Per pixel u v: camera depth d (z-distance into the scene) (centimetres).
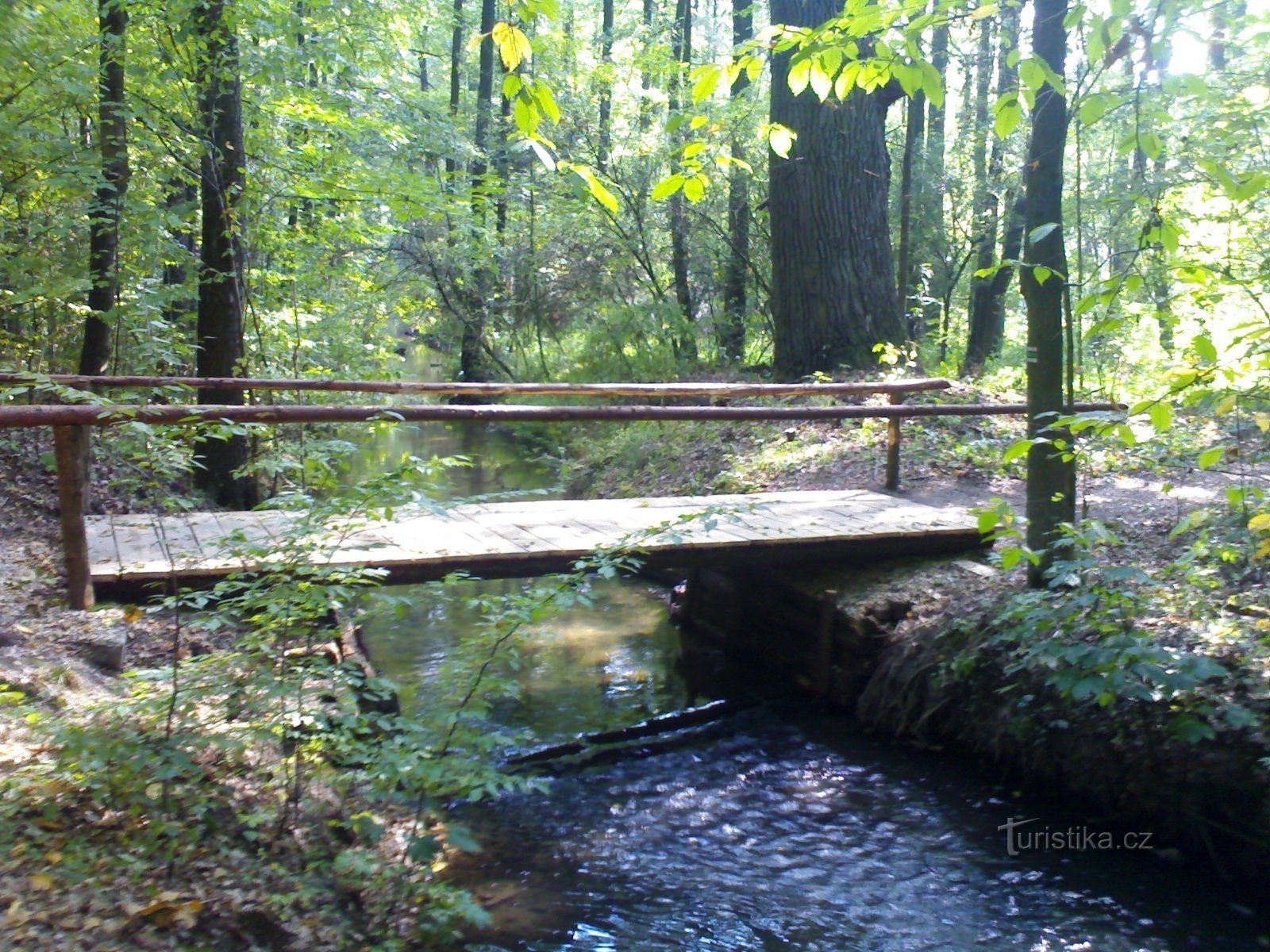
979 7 357
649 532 448
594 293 1878
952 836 491
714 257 1775
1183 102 751
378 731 503
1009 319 2059
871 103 1283
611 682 718
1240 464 782
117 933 281
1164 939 406
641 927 414
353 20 1180
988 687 556
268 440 707
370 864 367
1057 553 558
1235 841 440
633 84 1850
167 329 927
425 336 2094
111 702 392
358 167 1253
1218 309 801
